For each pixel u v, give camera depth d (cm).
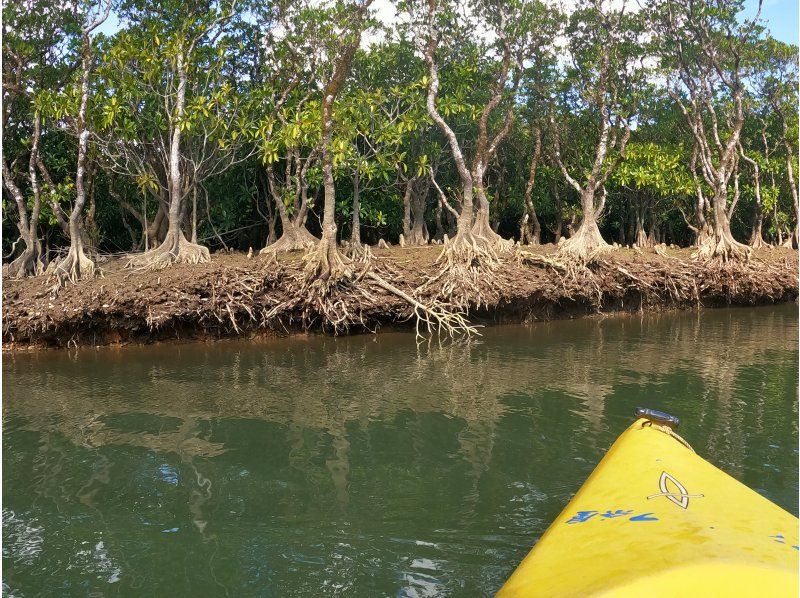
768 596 234
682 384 854
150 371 973
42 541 436
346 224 2384
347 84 1922
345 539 434
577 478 538
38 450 620
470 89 1895
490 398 791
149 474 557
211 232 2106
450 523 456
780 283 1858
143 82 1523
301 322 1320
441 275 1412
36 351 1146
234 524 459
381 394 819
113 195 1809
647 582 244
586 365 991
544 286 1497
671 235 3106
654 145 2197
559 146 2261
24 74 1570
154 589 376
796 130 2353
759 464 559
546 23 1942
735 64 1947
